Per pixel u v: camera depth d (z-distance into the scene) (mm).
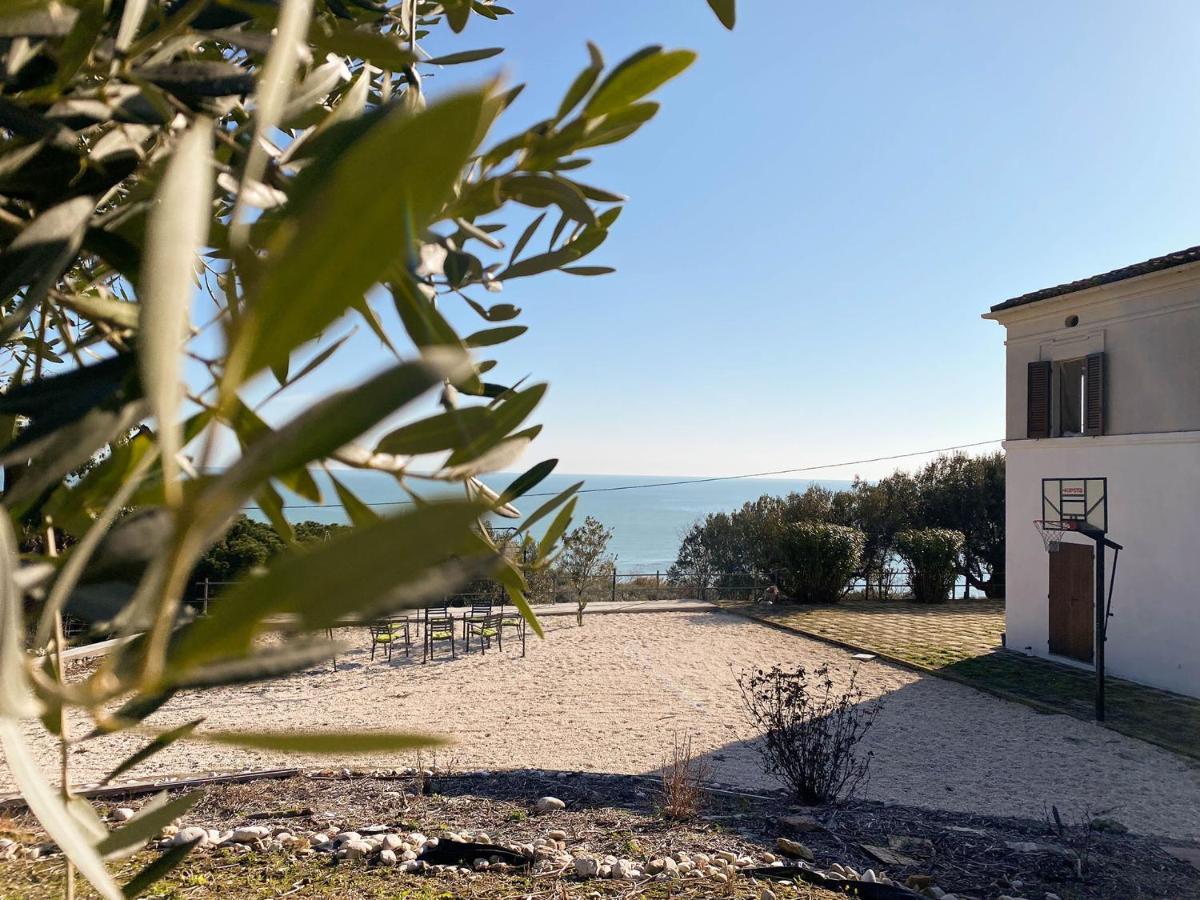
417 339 484
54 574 338
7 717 213
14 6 391
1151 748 8781
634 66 479
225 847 5156
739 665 13180
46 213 411
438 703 10844
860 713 10102
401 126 151
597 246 697
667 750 8633
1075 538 12688
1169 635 11195
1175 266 10805
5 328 378
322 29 528
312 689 11758
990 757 8445
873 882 4699
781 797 6887
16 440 356
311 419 171
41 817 324
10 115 449
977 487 22328
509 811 6160
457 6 858
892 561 22516
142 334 167
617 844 5469
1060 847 5551
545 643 15156
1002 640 14430
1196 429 10859
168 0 551
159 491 405
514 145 510
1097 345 12328
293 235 155
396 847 5145
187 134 187
